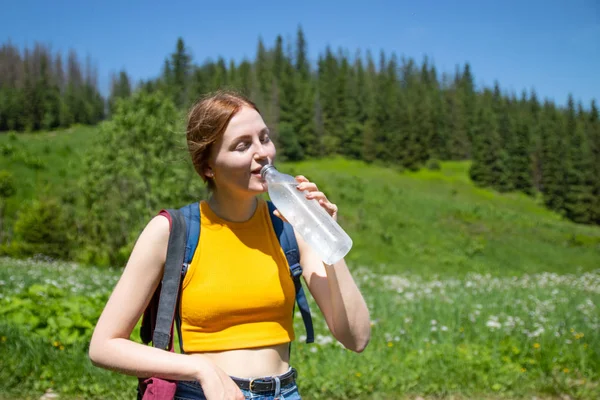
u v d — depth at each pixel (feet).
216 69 372.38
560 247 157.99
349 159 303.27
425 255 134.51
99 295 23.91
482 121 324.60
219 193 5.79
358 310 5.73
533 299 37.32
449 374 19.25
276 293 5.62
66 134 290.76
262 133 5.73
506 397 18.28
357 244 138.10
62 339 19.25
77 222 85.61
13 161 181.27
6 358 17.61
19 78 409.08
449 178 289.74
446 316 28.27
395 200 191.62
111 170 73.87
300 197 5.78
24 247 83.87
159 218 5.60
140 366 5.07
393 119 302.45
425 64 426.92
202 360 5.08
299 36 432.66
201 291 5.45
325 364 19.52
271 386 5.43
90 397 16.48
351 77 381.81
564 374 20.04
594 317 28.96
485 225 176.35
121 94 372.17
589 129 302.45
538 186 279.08
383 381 18.53
